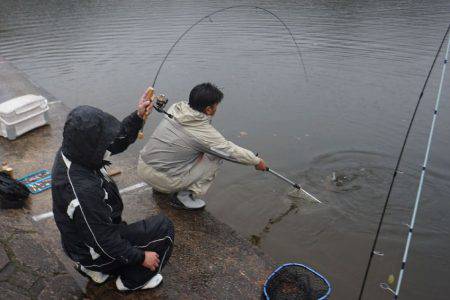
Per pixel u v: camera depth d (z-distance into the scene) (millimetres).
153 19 14047
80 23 13750
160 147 3988
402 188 5859
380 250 4668
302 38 11953
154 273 3127
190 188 4172
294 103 8367
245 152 4160
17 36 12391
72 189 2459
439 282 4230
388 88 8953
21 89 7184
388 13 14500
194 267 3590
